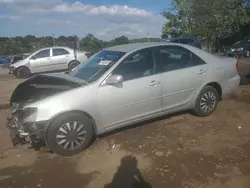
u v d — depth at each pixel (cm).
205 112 556
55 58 1519
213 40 2394
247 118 548
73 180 358
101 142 465
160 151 423
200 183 335
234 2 2238
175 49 525
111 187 338
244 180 337
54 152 413
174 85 501
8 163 411
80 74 490
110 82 430
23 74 1475
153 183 341
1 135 522
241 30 2527
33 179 364
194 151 417
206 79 541
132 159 404
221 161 383
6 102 801
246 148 419
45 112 395
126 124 469
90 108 423
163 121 548
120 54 478
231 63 592
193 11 2322
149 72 481
